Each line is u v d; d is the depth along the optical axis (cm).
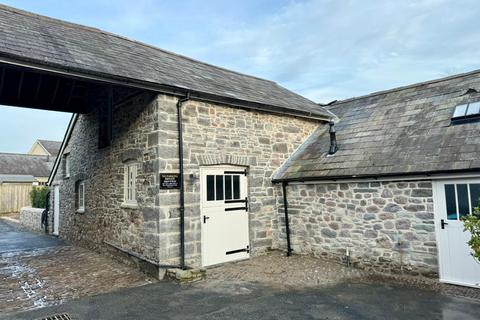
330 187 729
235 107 768
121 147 784
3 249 995
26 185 2381
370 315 439
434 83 856
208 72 910
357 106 977
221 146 731
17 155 3045
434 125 680
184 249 646
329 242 725
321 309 463
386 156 668
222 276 634
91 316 448
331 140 806
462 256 544
